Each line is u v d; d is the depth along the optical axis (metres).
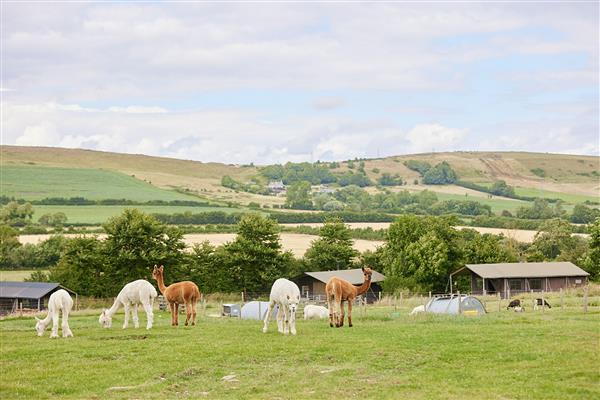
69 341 30.38
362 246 147.75
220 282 104.94
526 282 94.75
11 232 138.25
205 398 20.19
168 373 23.33
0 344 29.66
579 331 31.61
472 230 141.00
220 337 30.98
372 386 21.59
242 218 111.19
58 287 87.25
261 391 21.16
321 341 29.28
